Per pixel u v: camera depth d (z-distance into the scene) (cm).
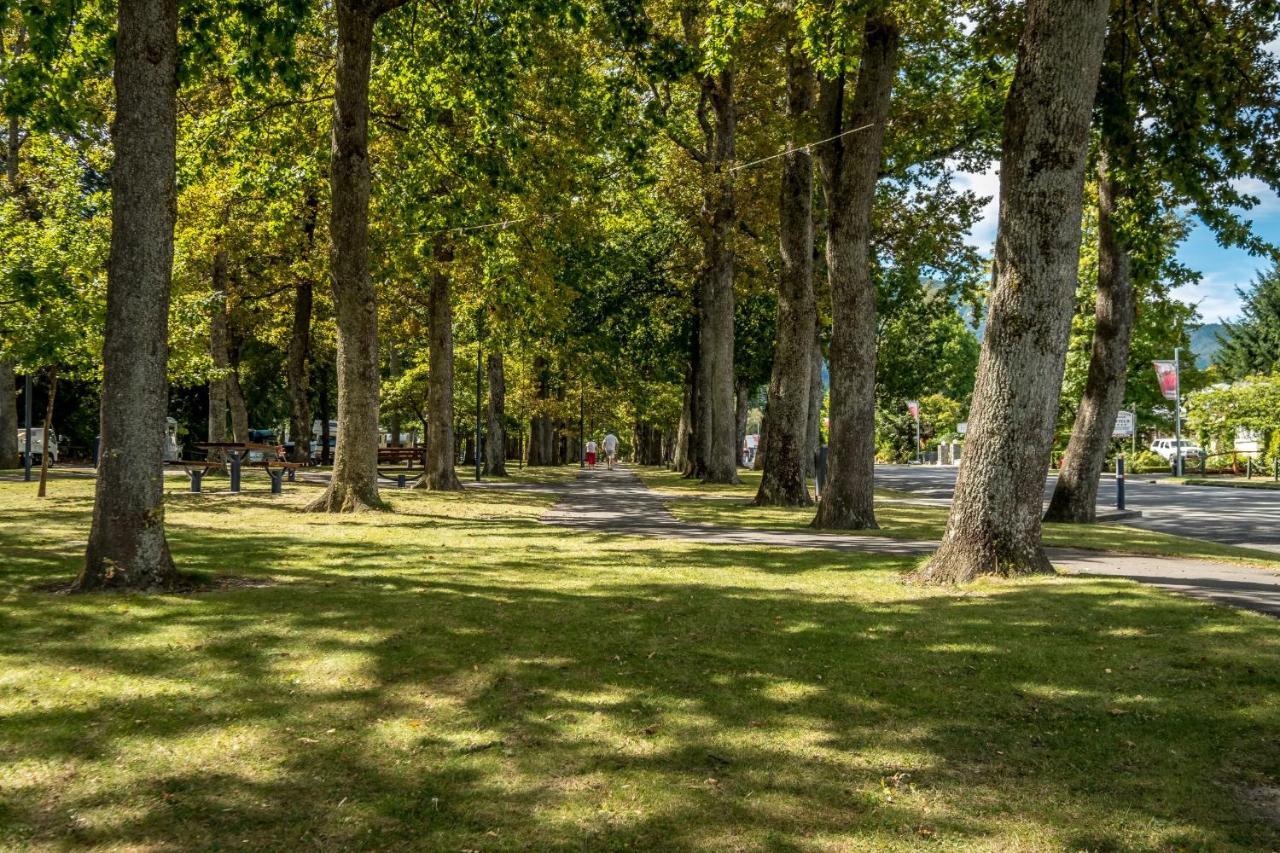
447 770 388
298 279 2919
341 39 1505
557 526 1461
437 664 535
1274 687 494
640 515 1747
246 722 435
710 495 2484
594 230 2233
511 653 562
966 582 830
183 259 2088
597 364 4109
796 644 596
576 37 1959
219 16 1213
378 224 2072
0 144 2564
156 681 490
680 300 3728
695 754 412
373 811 349
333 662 532
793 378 2072
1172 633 611
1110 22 1217
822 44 1152
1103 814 358
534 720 450
